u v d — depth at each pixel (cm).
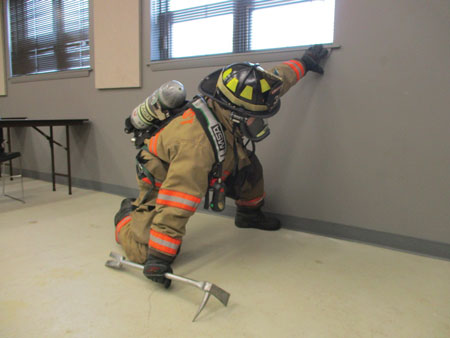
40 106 359
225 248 182
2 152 303
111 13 281
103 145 309
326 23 194
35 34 361
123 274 150
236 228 215
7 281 142
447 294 136
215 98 141
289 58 201
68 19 329
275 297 132
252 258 170
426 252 175
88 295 132
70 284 141
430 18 163
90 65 309
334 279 148
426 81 167
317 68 187
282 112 211
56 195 301
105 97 301
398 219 181
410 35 168
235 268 158
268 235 204
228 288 139
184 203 130
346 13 183
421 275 153
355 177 191
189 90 247
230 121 144
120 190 302
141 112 161
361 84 183
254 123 138
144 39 268
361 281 146
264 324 115
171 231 133
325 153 199
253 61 214
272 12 212
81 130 323
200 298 131
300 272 154
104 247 182
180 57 254
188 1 245
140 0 264
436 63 163
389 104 177
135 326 113
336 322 117
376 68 178
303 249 182
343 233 198
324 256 173
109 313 120
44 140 360
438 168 168
